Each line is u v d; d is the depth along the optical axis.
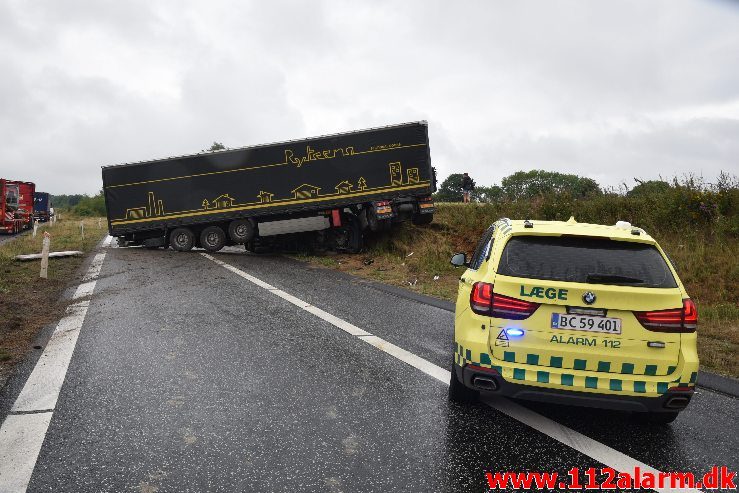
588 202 15.79
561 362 3.75
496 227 4.97
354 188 17.86
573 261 3.87
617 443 3.88
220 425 4.01
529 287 3.81
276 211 18.20
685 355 3.65
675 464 3.60
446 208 20.20
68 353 5.80
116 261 15.14
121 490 3.09
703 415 4.48
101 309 8.16
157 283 10.88
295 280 11.72
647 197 14.73
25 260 14.75
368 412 4.31
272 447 3.66
